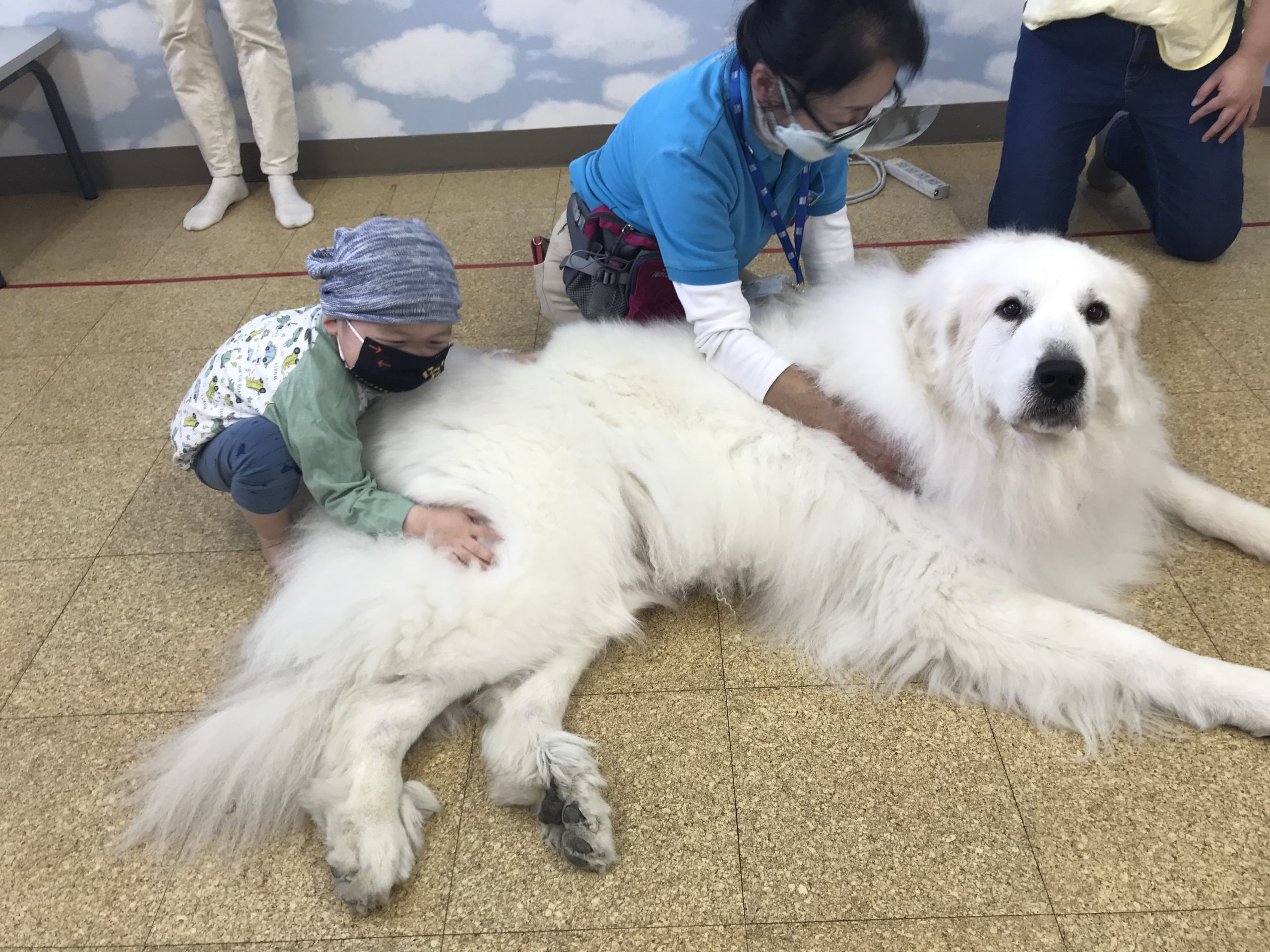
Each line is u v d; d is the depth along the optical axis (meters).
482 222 3.70
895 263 1.96
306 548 1.73
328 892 1.46
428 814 1.58
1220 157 2.84
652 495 1.83
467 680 1.66
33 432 2.60
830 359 1.82
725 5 3.79
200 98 3.78
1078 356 1.43
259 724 1.55
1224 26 2.66
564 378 1.90
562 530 1.71
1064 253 1.55
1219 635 1.77
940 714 1.70
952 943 1.33
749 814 1.54
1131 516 1.89
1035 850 1.45
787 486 1.80
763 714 1.72
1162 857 1.42
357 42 3.89
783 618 1.92
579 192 2.32
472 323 3.00
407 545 1.66
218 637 1.92
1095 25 2.78
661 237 1.89
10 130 4.08
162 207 4.05
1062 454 1.63
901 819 1.51
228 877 1.49
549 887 1.45
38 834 1.57
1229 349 2.62
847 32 1.50
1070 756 1.60
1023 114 3.08
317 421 1.70
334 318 1.71
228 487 1.90
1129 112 2.88
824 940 1.35
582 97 4.04
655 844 1.50
